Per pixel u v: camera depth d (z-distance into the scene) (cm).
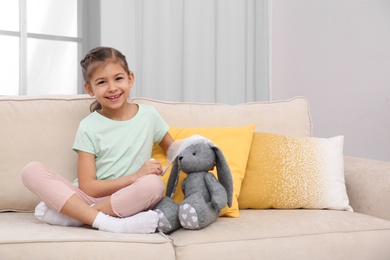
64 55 270
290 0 311
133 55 273
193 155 149
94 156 165
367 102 277
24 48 259
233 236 134
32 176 141
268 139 179
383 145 271
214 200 141
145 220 136
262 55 308
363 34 278
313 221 148
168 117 185
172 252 126
